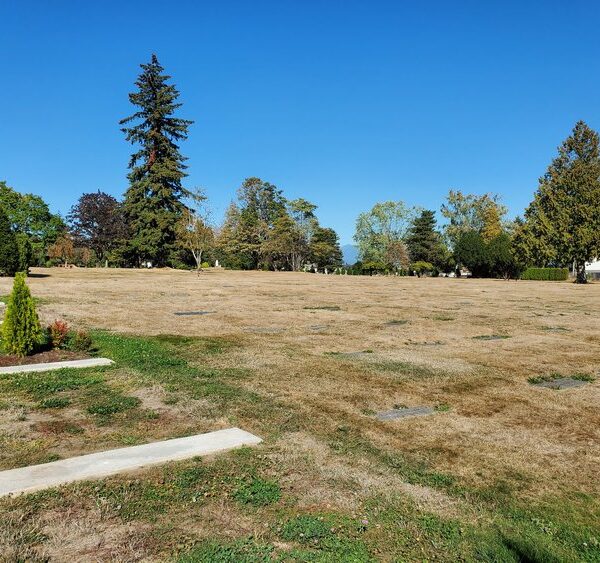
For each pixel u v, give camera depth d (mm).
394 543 3713
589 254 47125
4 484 4352
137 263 57875
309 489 4527
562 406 7457
